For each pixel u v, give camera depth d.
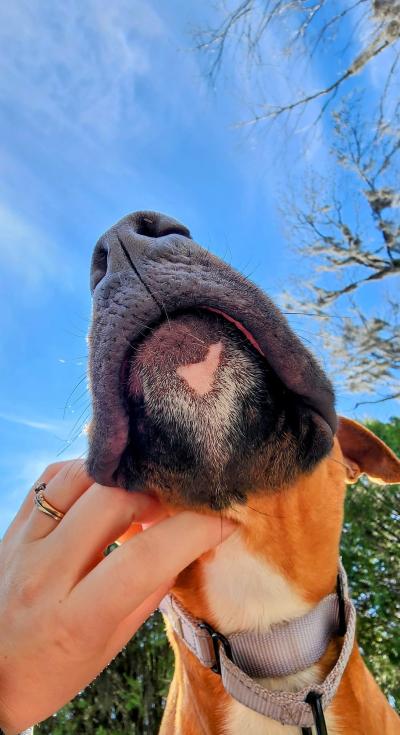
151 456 0.21
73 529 0.21
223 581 0.25
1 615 0.20
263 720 0.24
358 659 0.26
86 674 0.21
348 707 0.25
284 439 0.21
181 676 0.28
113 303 0.20
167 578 0.20
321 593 0.25
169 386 0.20
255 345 0.21
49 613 0.20
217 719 0.25
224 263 0.21
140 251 0.20
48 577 0.20
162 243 0.20
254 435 0.21
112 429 0.21
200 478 0.21
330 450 0.23
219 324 0.21
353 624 0.25
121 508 0.21
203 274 0.20
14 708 0.20
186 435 0.21
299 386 0.21
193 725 0.26
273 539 0.24
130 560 0.19
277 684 0.24
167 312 0.20
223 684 0.24
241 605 0.25
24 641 0.20
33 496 0.25
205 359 0.21
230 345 0.21
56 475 0.24
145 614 0.23
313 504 0.24
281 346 0.21
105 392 0.20
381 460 0.36
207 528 0.21
